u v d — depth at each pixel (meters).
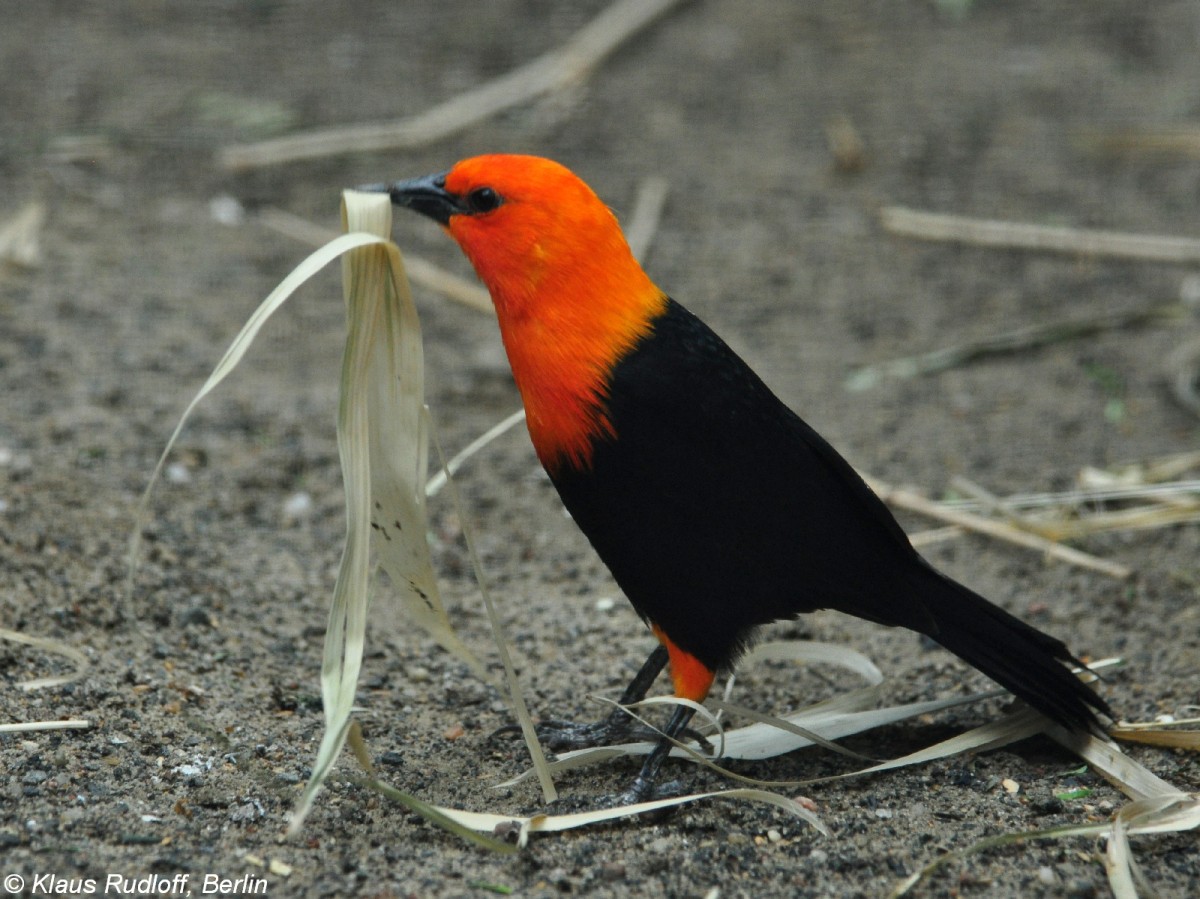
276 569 10.26
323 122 18.59
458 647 7.30
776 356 14.37
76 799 6.94
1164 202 17.61
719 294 15.52
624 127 19.03
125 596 9.17
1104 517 11.34
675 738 7.73
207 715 8.08
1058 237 16.56
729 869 6.76
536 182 7.24
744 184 17.88
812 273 16.08
